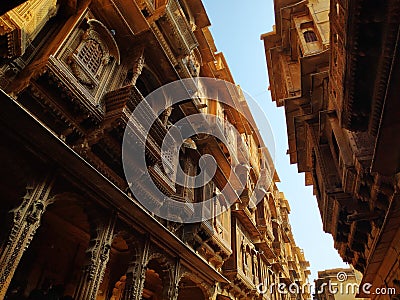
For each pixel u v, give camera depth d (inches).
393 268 452.8
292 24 727.7
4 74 277.6
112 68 399.9
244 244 762.8
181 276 443.2
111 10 403.5
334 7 386.9
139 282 341.4
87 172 292.7
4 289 211.5
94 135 330.3
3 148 244.2
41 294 330.6
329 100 529.3
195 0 715.4
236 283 654.5
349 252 585.9
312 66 582.2
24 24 260.2
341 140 444.1
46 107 303.1
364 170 379.6
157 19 479.5
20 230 235.1
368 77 301.7
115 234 329.7
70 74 313.9
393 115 253.6
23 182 257.9
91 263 286.4
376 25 261.4
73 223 406.6
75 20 340.8
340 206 465.4
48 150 269.4
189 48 559.2
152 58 471.2
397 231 383.2
